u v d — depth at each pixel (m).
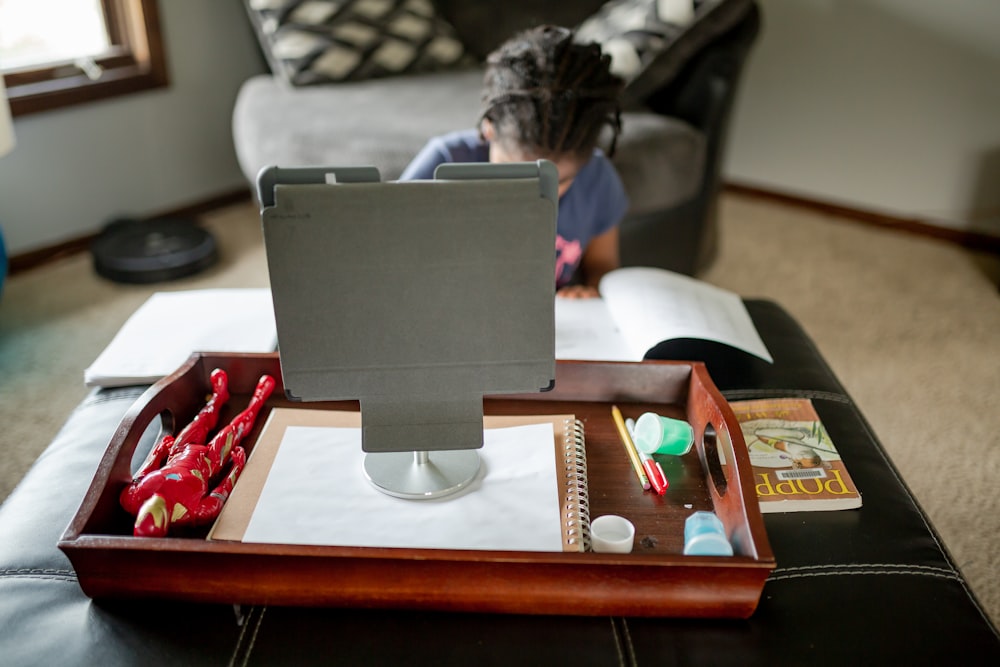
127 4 2.24
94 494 0.71
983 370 1.82
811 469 0.88
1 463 1.45
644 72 1.91
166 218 2.28
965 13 2.24
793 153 2.66
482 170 0.67
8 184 2.09
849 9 2.40
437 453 0.82
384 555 0.65
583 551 0.71
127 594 0.69
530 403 0.94
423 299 0.69
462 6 2.39
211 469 0.78
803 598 0.73
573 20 2.30
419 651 0.67
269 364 0.92
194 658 0.66
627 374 0.93
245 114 2.13
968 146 2.35
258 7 2.18
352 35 2.20
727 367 1.08
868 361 1.84
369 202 0.65
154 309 1.14
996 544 1.33
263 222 0.65
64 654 0.66
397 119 1.96
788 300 2.09
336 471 0.80
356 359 0.71
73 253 2.24
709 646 0.68
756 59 2.63
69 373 1.72
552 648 0.67
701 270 2.20
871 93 2.45
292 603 0.69
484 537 0.72
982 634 0.71
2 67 2.07
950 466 1.52
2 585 0.73
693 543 0.69
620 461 0.85
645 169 1.82
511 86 1.09
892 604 0.73
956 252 2.39
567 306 1.16
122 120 2.28
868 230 2.53
